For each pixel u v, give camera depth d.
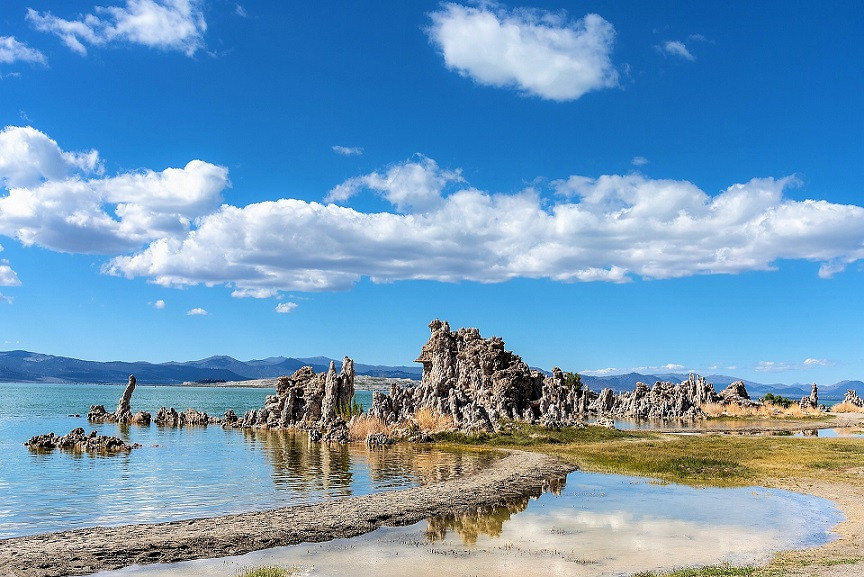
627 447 73.94
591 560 27.75
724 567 25.64
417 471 55.56
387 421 93.38
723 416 151.75
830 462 57.81
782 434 99.56
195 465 60.44
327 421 106.69
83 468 58.38
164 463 62.09
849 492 44.34
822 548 29.02
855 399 185.25
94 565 26.56
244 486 47.81
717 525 34.44
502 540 31.28
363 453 70.94
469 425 88.06
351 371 110.56
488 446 77.81
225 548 29.30
